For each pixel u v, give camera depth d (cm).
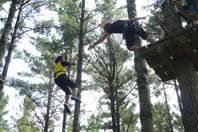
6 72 1386
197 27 500
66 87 735
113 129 1514
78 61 1515
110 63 1577
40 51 1833
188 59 548
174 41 525
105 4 1644
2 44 1078
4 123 2450
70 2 1600
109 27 667
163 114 2170
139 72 927
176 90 1575
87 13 1648
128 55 1584
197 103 510
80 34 1577
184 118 519
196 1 600
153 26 1032
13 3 1190
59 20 1669
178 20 591
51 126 2028
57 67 753
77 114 1425
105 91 1633
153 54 557
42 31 1550
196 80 532
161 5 629
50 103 2020
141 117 880
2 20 1435
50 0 1527
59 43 1592
